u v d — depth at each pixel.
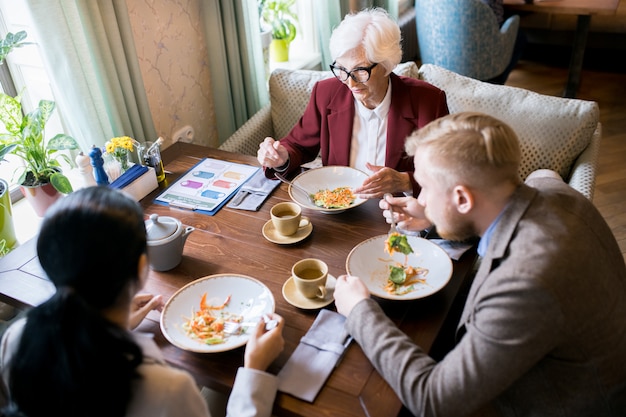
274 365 1.08
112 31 1.88
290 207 1.49
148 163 1.71
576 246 0.92
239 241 1.45
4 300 1.31
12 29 1.96
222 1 2.35
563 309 0.88
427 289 1.22
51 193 1.79
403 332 1.14
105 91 1.91
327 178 1.69
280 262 1.36
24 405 0.73
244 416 0.96
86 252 0.71
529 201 0.97
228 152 1.90
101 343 0.69
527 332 0.89
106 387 0.70
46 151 1.84
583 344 0.92
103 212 0.73
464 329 1.07
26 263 1.40
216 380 1.06
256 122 2.28
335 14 3.13
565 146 1.89
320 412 0.98
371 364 1.07
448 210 0.99
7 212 1.74
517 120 1.95
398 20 3.96
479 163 0.93
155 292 1.28
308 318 1.19
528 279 0.88
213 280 1.26
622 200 2.78
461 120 0.98
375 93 1.67
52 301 0.70
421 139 1.02
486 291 0.94
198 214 1.56
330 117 1.80
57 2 1.69
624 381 0.98
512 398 1.05
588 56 4.33
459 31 3.19
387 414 0.97
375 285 1.25
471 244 1.37
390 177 1.54
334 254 1.38
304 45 3.39
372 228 1.47
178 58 2.39
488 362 0.91
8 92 2.08
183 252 1.41
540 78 4.16
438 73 2.12
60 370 0.69
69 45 1.75
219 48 2.44
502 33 3.20
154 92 2.30
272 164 1.69
